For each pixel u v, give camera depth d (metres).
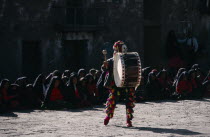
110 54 40.47
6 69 36.69
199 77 26.89
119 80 14.61
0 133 13.44
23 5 37.31
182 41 43.25
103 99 24.08
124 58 14.51
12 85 21.62
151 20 44.03
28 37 37.56
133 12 41.75
